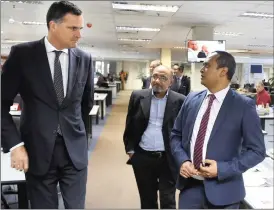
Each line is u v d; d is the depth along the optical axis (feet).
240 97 4.74
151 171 7.18
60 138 4.39
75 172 4.58
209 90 4.90
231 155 4.64
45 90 4.25
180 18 21.26
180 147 5.24
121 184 11.51
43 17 21.70
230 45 38.68
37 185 4.40
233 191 4.70
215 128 4.65
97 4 17.19
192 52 22.72
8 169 6.25
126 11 19.27
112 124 25.12
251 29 25.80
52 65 4.29
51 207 4.47
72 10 4.04
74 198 4.58
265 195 5.23
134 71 78.69
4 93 4.15
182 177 5.11
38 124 4.26
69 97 4.38
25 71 4.18
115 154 15.96
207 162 4.54
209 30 24.41
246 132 4.56
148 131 7.11
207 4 16.85
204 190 4.76
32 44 4.32
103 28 26.45
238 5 16.83
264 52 49.34
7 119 4.18
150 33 29.19
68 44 4.20
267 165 6.90
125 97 52.85
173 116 6.88
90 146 17.57
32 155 4.32
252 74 59.41
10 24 24.98
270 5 16.67
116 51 52.85
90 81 4.90
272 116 15.71
